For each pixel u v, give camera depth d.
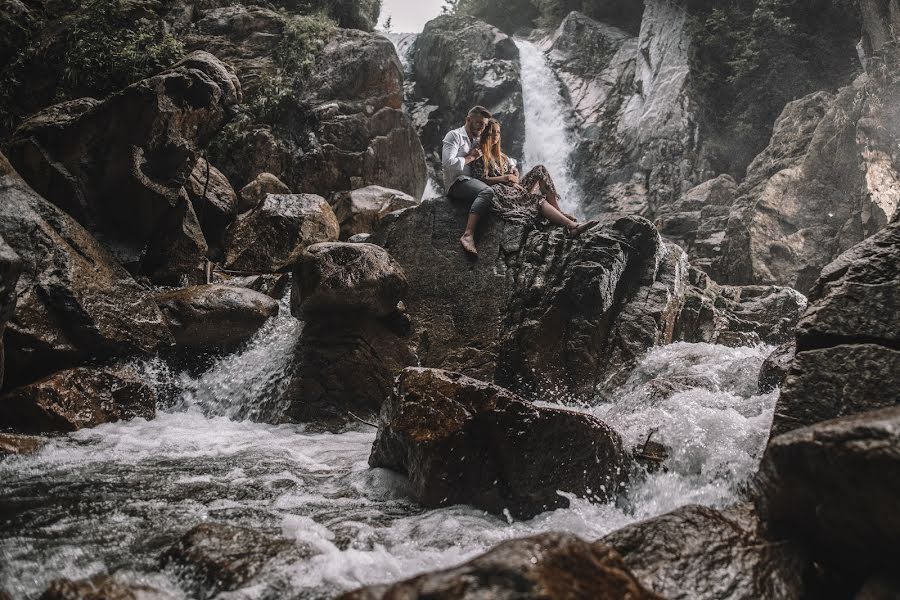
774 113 14.39
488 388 3.78
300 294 6.77
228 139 11.18
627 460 4.02
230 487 4.15
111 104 7.62
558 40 18.98
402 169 12.56
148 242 8.13
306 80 12.15
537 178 8.09
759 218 11.46
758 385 5.45
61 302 6.12
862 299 3.44
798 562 2.61
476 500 3.73
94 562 2.86
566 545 1.98
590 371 7.21
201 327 7.07
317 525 3.37
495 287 7.45
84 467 4.48
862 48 12.39
